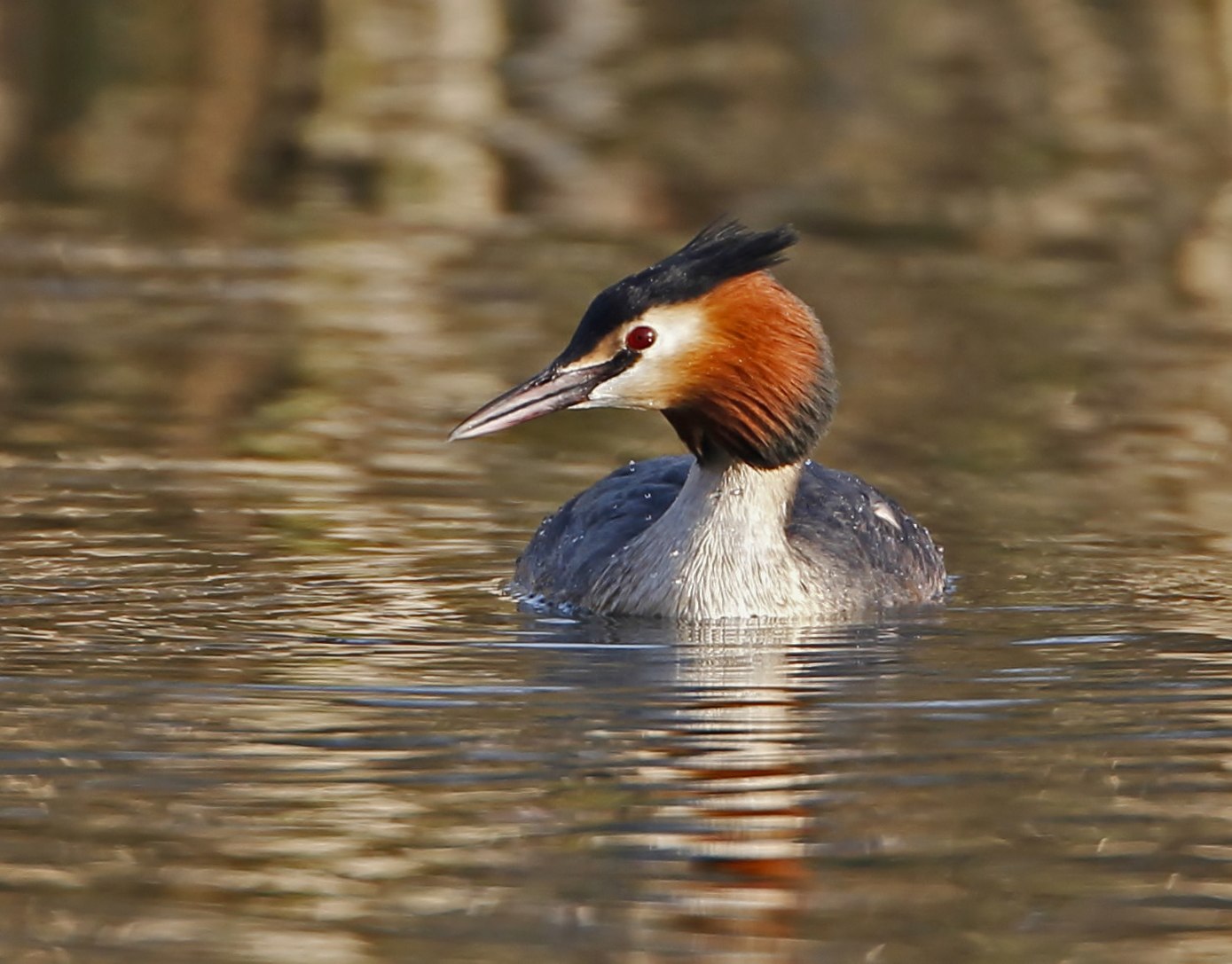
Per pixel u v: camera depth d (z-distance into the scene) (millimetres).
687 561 13008
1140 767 9867
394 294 22484
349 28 32969
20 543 14125
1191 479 16469
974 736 10344
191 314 21484
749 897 8305
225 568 13711
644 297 12742
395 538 14609
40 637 12000
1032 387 19281
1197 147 29438
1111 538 14859
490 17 33812
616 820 9148
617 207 26828
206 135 29594
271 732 10305
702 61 33281
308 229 25719
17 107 30250
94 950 7797
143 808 9211
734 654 12031
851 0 35344
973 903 8305
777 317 12844
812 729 10445
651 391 12867
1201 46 32812
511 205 27219
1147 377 19672
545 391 12828
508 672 11523
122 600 12844
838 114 30844
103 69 31359
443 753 10000
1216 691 11148
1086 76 32156
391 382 18984
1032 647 12148
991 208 26812
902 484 16297
